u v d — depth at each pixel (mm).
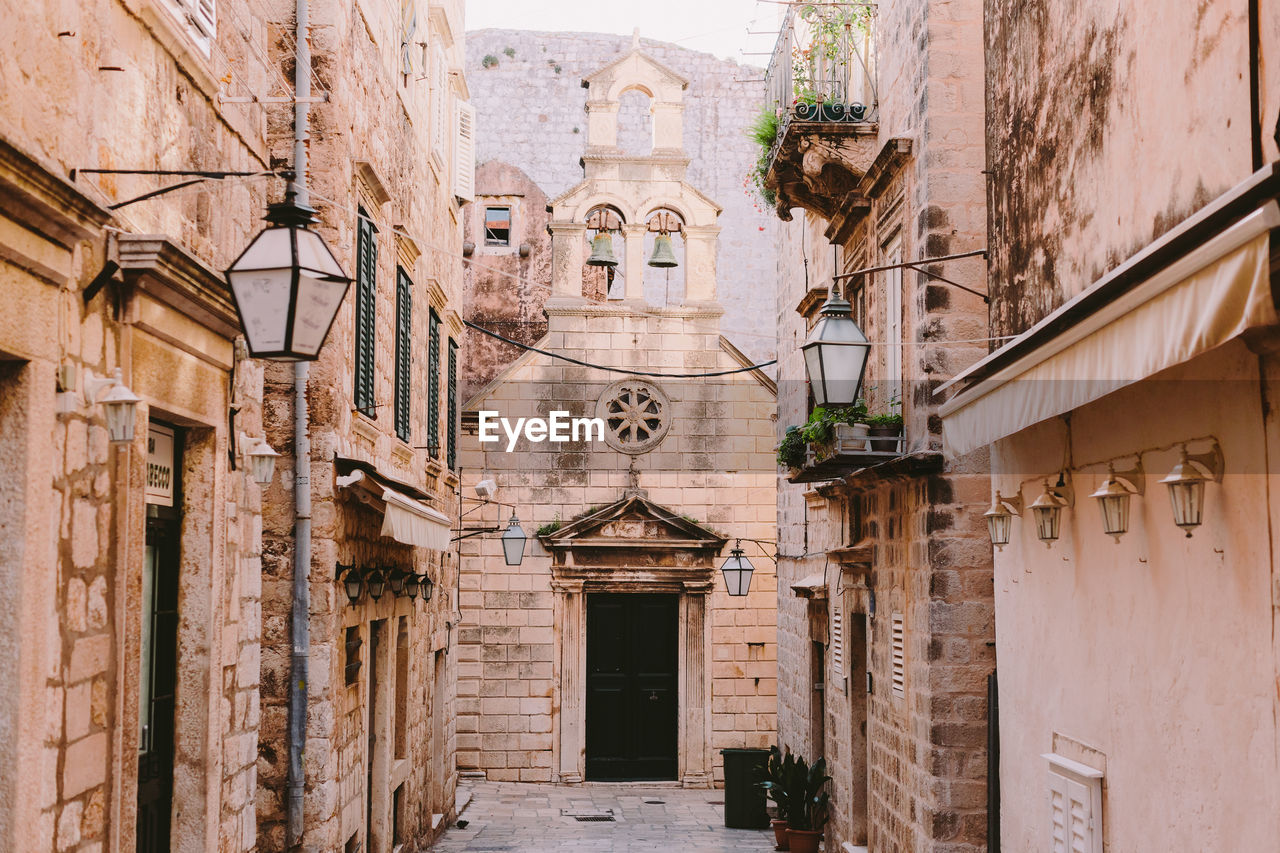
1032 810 8625
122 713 5855
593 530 22484
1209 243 4680
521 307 26875
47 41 5129
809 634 17859
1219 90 5750
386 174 13023
